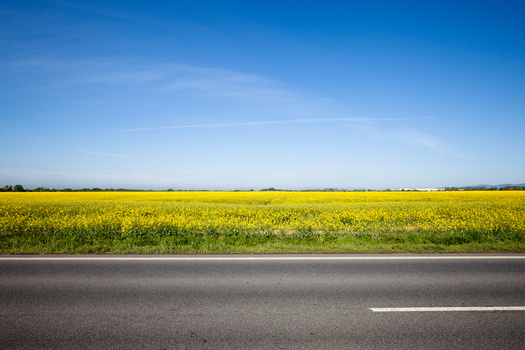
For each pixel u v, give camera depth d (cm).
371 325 355
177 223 1019
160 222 999
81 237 894
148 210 1652
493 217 1234
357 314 383
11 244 792
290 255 680
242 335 332
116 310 391
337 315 380
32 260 629
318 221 1122
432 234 929
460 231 958
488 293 453
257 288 470
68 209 1652
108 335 330
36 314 378
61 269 564
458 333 338
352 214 1355
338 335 333
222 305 407
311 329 345
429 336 332
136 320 364
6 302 413
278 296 439
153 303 412
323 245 805
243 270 562
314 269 570
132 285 480
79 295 439
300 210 1655
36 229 956
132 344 313
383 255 682
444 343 318
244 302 418
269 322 361
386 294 448
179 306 404
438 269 573
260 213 1486
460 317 376
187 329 344
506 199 2658
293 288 471
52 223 1003
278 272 551
